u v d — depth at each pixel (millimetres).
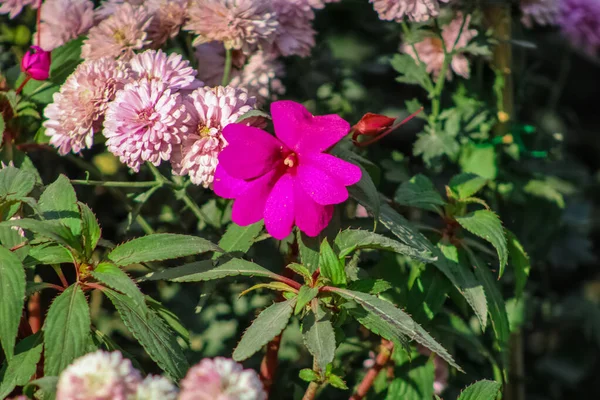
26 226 772
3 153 894
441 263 854
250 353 777
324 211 801
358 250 840
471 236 975
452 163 1045
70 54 911
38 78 870
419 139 981
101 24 884
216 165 818
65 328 772
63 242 781
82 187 1012
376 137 838
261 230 845
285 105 809
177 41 955
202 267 817
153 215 997
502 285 1020
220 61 920
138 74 849
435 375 963
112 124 819
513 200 1018
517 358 1023
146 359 1011
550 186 1035
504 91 1015
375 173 884
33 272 876
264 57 922
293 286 810
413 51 998
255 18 874
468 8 963
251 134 801
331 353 778
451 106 1019
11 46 1013
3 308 766
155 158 822
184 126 819
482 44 968
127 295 783
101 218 1041
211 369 713
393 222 842
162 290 1034
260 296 968
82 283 796
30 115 917
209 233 945
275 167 807
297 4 907
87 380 708
